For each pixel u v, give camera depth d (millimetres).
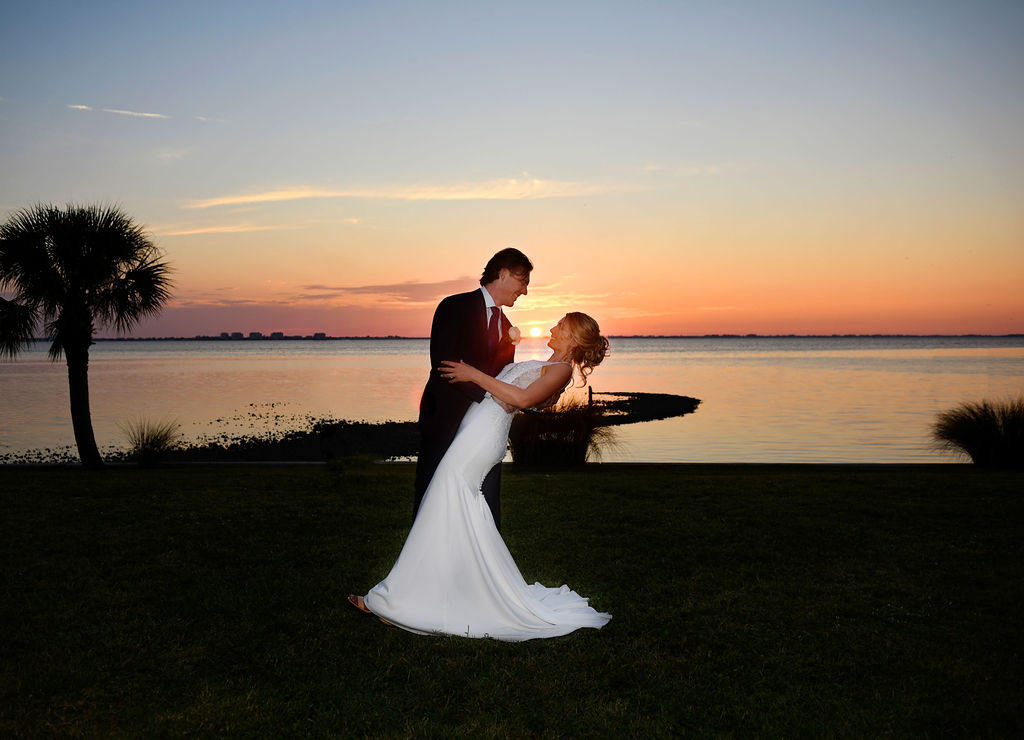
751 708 3898
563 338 5355
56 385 61500
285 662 4438
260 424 32438
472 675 4289
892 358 126312
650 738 3592
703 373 77750
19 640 4676
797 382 60906
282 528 7812
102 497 9562
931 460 20953
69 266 15977
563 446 16047
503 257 5484
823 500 9641
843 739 3596
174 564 6398
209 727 3643
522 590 5086
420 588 4945
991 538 7512
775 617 5246
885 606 5473
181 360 133250
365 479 11672
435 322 5457
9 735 3535
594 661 4508
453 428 5375
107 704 3889
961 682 4227
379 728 3660
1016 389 50594
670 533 7719
